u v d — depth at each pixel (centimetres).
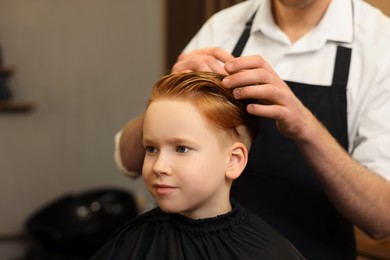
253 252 75
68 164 315
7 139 302
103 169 322
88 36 307
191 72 80
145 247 80
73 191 318
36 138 307
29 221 293
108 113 318
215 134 74
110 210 296
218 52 92
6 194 307
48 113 307
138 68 319
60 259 285
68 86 308
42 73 303
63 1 300
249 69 78
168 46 303
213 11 235
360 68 102
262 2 118
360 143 99
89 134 317
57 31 302
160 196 73
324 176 88
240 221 78
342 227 100
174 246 76
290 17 110
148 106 76
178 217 79
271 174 101
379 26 105
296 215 99
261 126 102
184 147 72
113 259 82
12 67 297
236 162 77
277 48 111
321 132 86
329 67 105
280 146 101
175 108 72
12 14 293
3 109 294
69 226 287
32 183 310
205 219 76
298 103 81
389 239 138
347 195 90
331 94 102
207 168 72
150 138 73
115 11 310
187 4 270
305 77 106
